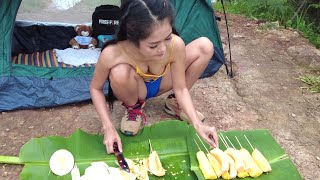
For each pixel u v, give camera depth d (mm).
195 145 2072
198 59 2213
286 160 2012
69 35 3459
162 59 1943
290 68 3307
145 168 1928
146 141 2111
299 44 3830
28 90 2553
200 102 2705
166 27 1599
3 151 2150
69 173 1892
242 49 3658
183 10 2742
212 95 2803
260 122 2512
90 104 2617
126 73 1962
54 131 2342
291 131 2434
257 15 4766
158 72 2045
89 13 3639
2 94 2512
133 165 1923
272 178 1895
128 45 1865
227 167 1848
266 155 2045
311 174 2074
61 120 2447
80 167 1919
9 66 2512
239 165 1881
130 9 1590
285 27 4359
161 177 1910
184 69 2045
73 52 3080
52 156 1922
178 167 1969
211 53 2211
